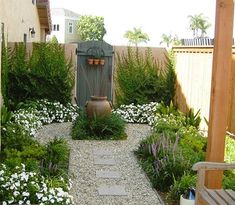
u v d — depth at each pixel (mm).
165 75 10234
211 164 3729
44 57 9734
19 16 11133
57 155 5801
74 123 8164
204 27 46625
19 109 8648
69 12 46469
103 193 4863
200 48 8430
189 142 6656
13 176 4199
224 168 3725
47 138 7473
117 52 10250
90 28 46500
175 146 5664
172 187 4664
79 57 10180
